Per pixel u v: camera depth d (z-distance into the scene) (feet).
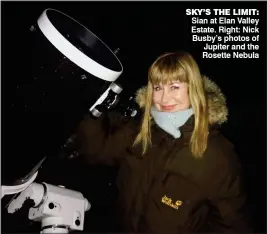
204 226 4.37
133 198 4.53
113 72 2.77
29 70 2.61
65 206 2.89
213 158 4.44
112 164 4.62
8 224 4.31
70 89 2.67
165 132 4.55
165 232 4.41
